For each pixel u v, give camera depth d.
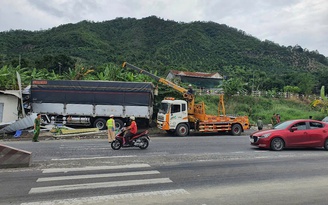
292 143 13.89
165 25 135.38
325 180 8.14
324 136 14.09
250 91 51.12
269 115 38.09
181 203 6.01
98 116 24.17
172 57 95.69
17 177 8.10
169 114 21.67
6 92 23.89
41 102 24.27
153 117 27.95
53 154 12.27
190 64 89.56
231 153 12.89
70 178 8.04
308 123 14.33
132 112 23.94
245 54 112.50
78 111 24.05
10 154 9.43
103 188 7.10
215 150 13.85
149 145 15.69
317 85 69.31
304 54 129.25
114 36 125.50
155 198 6.33
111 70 32.22
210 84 64.81
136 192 6.78
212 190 7.01
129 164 10.10
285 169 9.55
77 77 32.75
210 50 111.31
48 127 22.19
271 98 48.97
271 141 13.75
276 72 93.12
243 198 6.41
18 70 30.89
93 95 24.05
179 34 121.75
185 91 23.97
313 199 6.40
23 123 21.19
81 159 11.07
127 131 14.08
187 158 11.44
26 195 6.49
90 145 15.62
